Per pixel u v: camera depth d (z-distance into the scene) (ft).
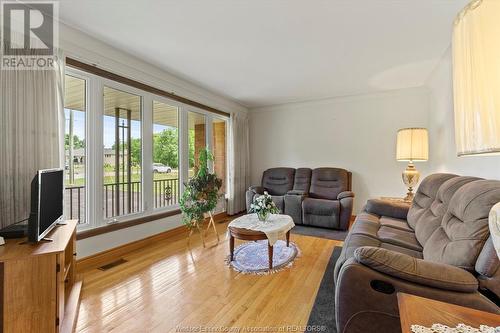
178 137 12.80
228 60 10.25
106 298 6.57
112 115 9.61
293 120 17.61
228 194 16.58
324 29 7.85
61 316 5.23
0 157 6.34
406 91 14.26
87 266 8.43
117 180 9.82
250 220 9.57
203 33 8.11
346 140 15.96
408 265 3.95
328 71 11.51
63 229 6.05
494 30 1.83
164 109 12.05
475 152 1.97
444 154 10.70
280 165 18.07
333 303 6.32
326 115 16.52
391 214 9.53
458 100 2.19
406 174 11.08
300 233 12.42
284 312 5.98
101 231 8.93
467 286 3.62
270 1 6.48
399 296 2.94
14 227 5.54
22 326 4.56
